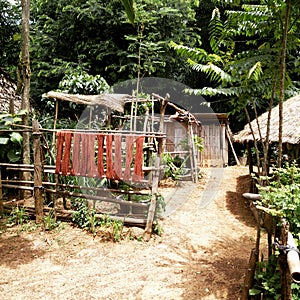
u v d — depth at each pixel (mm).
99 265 3598
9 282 3203
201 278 3316
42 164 4980
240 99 3850
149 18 8594
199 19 12242
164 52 9602
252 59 3547
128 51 9297
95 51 9234
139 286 3148
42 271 3443
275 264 2494
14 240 4211
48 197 5316
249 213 5773
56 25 9500
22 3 5578
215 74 3773
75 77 7043
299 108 5586
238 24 3828
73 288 3098
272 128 5785
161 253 3941
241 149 12508
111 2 9023
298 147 4785
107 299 2916
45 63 9102
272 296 2404
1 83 7691
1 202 4945
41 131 4773
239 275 3375
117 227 4281
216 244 4301
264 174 3721
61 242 4164
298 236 2359
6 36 9617
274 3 3375
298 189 2570
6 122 5297
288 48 3617
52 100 7469
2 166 5254
